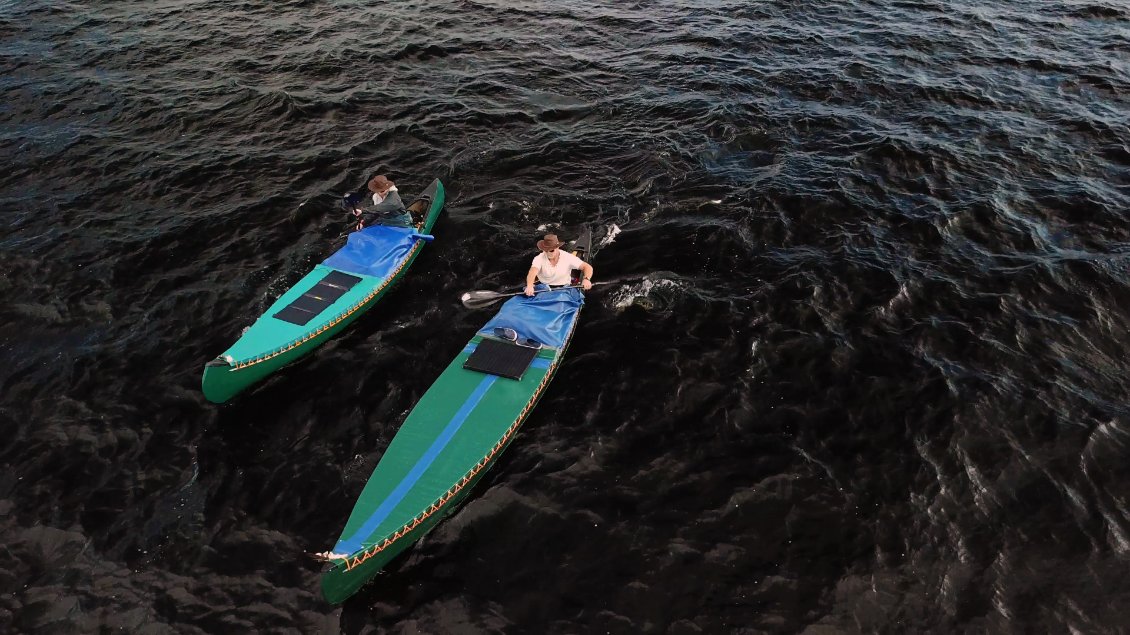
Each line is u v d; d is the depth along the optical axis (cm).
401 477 824
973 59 1939
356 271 1145
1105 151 1525
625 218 1365
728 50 2027
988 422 945
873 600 759
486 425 892
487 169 1509
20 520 830
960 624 736
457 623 741
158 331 1096
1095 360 1040
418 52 1973
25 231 1295
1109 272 1185
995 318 1113
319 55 1931
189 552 801
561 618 746
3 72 1816
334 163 1500
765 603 758
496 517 843
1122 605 742
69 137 1565
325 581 709
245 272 1209
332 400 989
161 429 945
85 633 727
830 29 2152
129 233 1294
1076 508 838
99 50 1931
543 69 1922
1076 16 2197
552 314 1047
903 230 1313
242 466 898
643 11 2309
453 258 1252
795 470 896
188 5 2220
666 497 867
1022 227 1310
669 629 736
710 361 1055
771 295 1170
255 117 1653
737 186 1442
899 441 929
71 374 1021
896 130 1617
